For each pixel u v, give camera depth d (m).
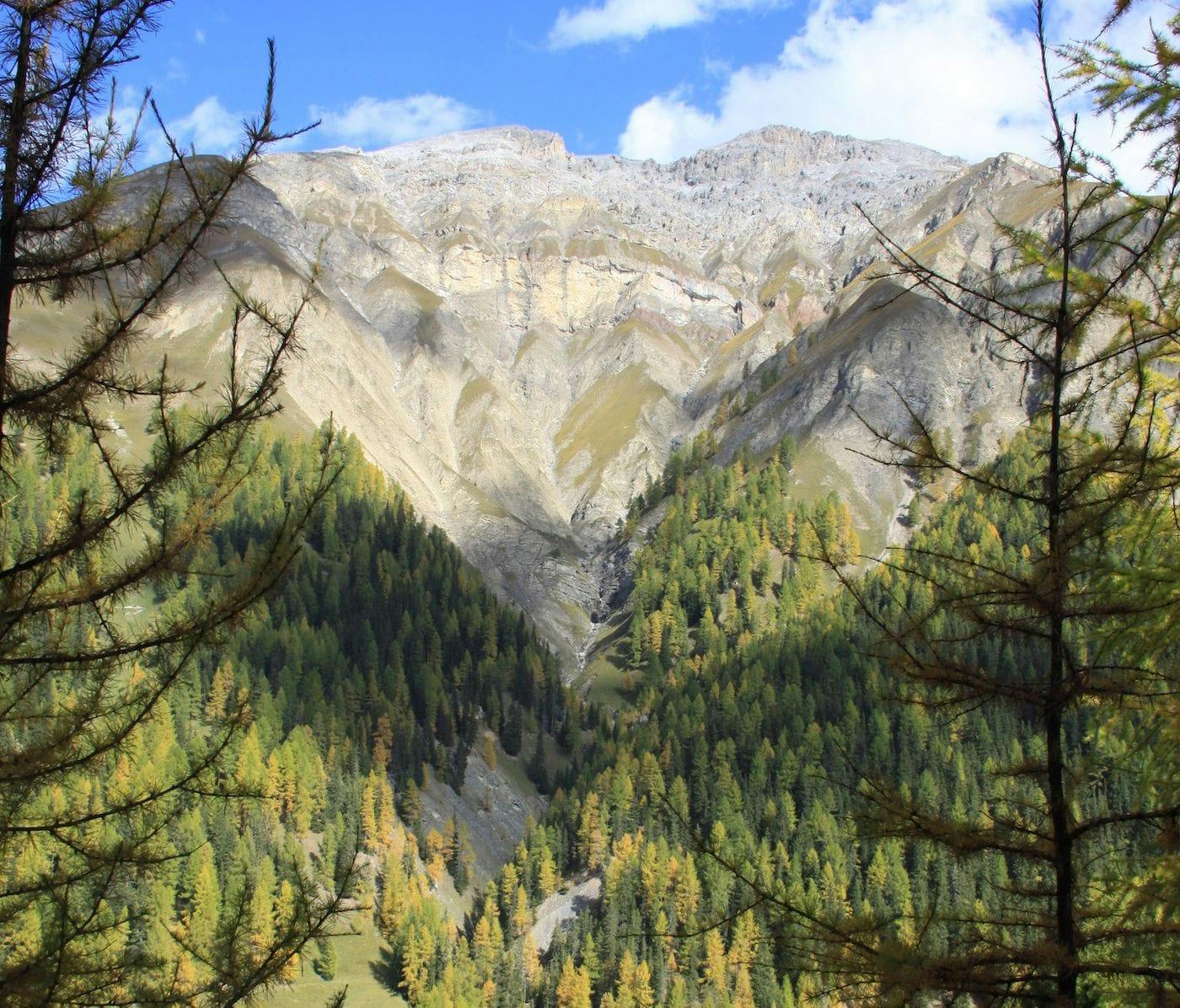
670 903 106.19
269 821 113.25
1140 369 13.09
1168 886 12.42
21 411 14.39
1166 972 11.61
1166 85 13.68
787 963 13.38
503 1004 102.31
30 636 14.23
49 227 14.50
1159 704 12.81
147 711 14.48
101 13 14.49
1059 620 13.14
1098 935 12.44
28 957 13.87
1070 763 13.84
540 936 121.38
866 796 14.19
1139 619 12.99
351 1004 97.06
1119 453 13.01
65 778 14.19
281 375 15.23
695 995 95.19
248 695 16.16
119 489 14.37
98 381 14.48
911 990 12.15
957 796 113.88
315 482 15.56
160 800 15.27
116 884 15.06
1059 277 13.45
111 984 14.00
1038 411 14.00
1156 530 13.27
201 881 84.62
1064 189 13.59
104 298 14.79
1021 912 13.24
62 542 13.92
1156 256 13.09
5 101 14.18
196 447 14.56
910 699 13.87
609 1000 93.38
